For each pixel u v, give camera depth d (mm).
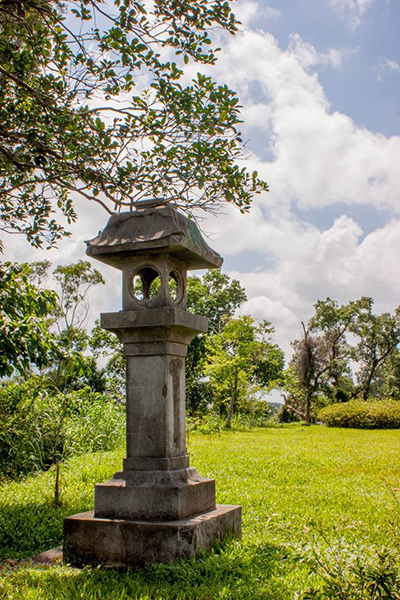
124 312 5355
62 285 26109
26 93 6496
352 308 47812
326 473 10719
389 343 47500
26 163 6930
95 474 9680
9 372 5711
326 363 44812
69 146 6055
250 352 31906
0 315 5668
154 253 5402
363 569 3121
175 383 5453
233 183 6402
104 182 6410
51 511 6891
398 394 47938
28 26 6234
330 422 35250
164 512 4922
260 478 9977
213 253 5965
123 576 4547
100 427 13930
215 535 5121
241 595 3967
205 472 10484
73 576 4496
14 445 7867
